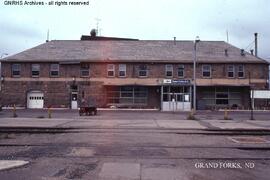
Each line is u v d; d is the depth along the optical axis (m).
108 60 53.22
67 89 53.38
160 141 17.41
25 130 21.48
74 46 57.19
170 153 13.87
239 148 15.30
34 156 13.05
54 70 53.72
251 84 52.94
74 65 53.59
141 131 21.58
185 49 56.44
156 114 40.78
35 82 53.53
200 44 57.91
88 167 11.08
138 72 53.56
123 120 29.92
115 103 53.56
